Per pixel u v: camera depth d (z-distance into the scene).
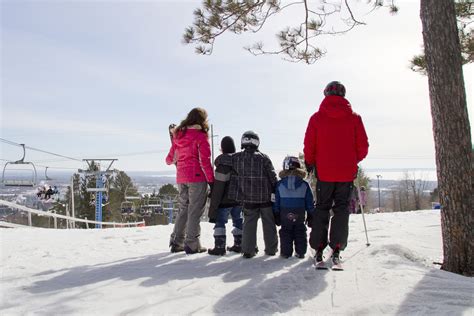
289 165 4.79
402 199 74.56
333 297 3.03
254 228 4.70
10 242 6.15
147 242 6.32
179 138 5.07
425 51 4.03
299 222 4.66
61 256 4.87
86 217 54.78
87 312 2.76
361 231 6.93
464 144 3.83
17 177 22.22
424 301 2.75
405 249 4.63
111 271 4.00
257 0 6.23
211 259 4.60
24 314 2.71
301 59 7.21
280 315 2.68
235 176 4.86
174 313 2.74
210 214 4.88
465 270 3.75
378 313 2.62
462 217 3.80
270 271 3.95
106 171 35.53
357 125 4.24
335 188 4.24
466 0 7.61
